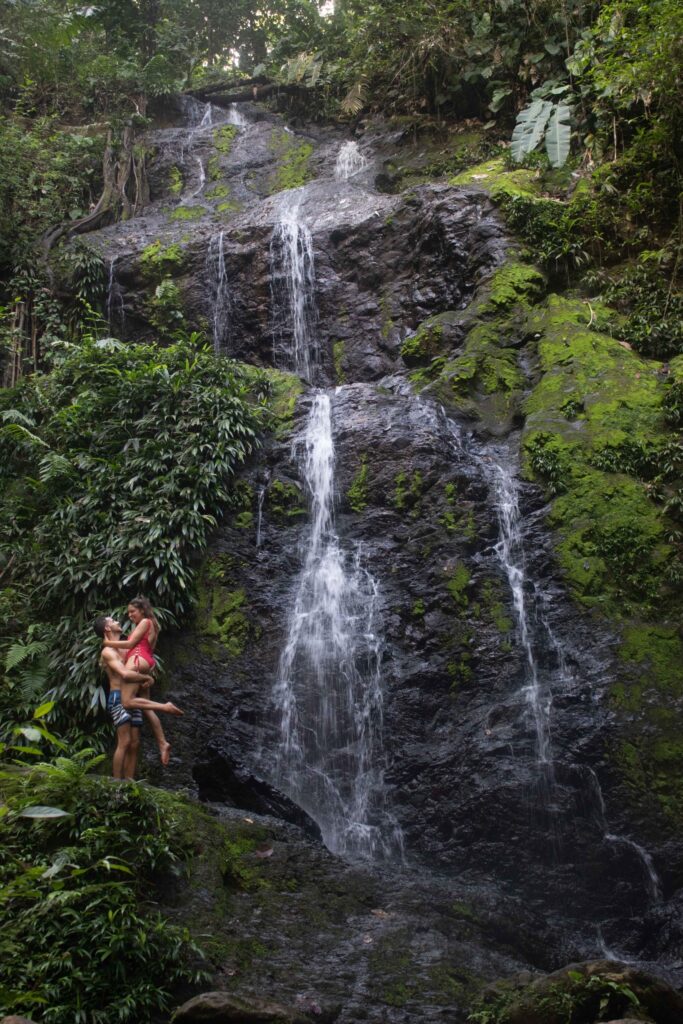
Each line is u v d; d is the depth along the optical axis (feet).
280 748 30.94
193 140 59.41
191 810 21.90
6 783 20.74
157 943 17.71
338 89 59.98
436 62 54.90
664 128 41.65
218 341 47.60
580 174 44.52
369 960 19.53
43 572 33.60
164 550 32.65
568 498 33.14
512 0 50.49
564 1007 16.81
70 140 56.49
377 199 48.73
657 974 22.27
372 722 30.66
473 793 27.63
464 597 31.94
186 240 50.24
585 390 36.17
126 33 69.41
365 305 45.47
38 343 49.06
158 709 24.59
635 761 27.30
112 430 37.63
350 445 36.99
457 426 37.35
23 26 59.72
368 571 33.83
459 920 22.17
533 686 29.43
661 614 30.30
